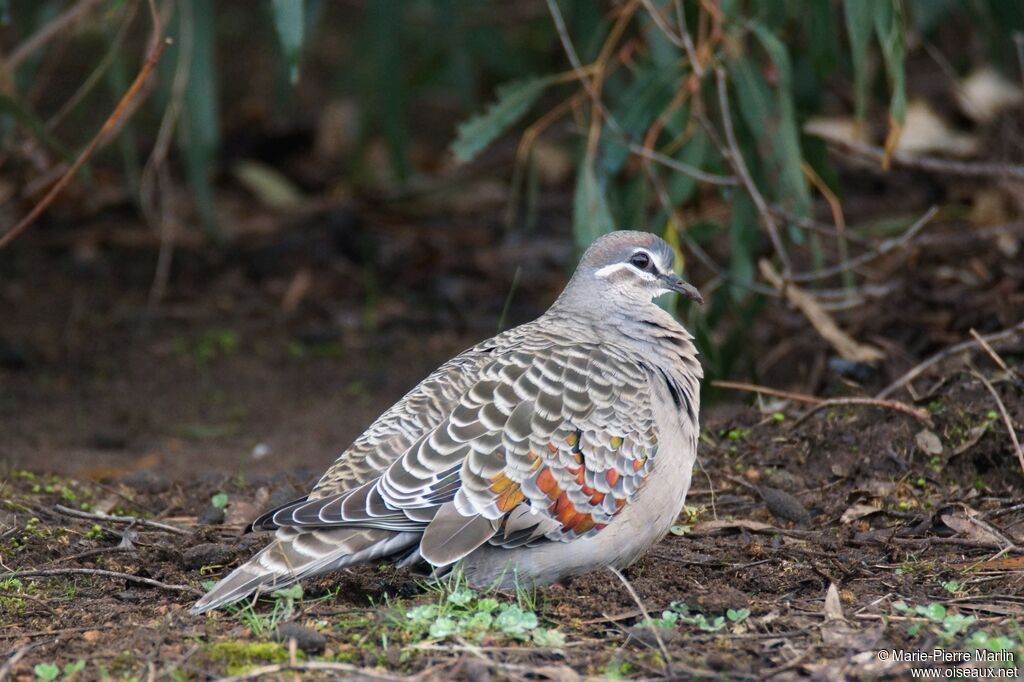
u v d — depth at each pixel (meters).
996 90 15.40
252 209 19.23
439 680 6.80
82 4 14.21
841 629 7.39
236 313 16.70
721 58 12.31
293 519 7.36
